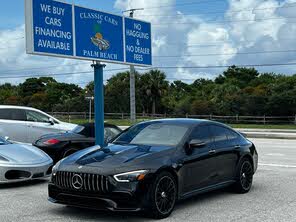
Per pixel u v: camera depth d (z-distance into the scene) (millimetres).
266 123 46156
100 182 6609
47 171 10148
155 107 66375
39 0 12242
